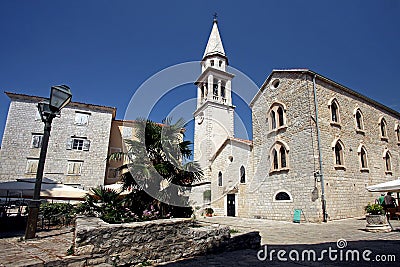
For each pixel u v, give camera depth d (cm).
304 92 1656
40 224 1073
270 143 1841
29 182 1065
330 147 1602
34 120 2388
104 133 2550
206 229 656
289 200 1599
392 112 2261
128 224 537
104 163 2456
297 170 1589
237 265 539
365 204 1641
